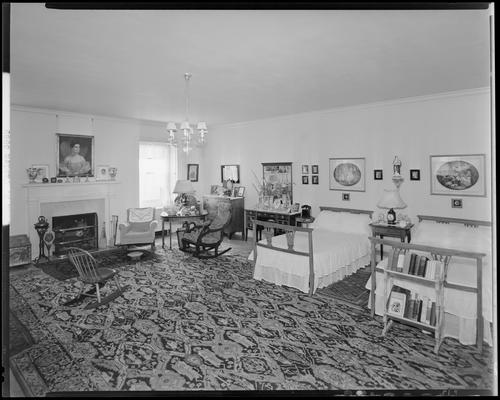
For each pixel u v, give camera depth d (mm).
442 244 4137
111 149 6586
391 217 4895
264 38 2666
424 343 2850
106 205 6535
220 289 4164
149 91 4371
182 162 7902
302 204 6371
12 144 5348
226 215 6430
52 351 2766
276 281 4320
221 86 4133
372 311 3354
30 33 2555
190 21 2359
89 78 3758
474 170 4484
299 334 3023
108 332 3078
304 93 4562
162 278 4586
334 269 4223
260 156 7016
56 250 5934
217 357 2664
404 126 5047
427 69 3516
